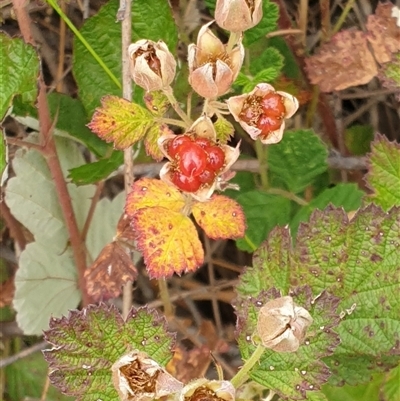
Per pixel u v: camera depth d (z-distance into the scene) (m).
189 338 0.28
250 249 0.26
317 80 0.26
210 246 0.31
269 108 0.19
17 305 0.28
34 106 0.24
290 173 0.26
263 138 0.19
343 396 0.24
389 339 0.22
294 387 0.19
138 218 0.21
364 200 0.24
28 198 0.28
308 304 0.19
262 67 0.26
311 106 0.29
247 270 0.22
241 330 0.20
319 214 0.22
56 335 0.19
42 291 0.28
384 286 0.22
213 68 0.19
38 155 0.28
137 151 0.26
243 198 0.27
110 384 0.19
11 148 0.29
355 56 0.25
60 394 0.29
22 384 0.29
